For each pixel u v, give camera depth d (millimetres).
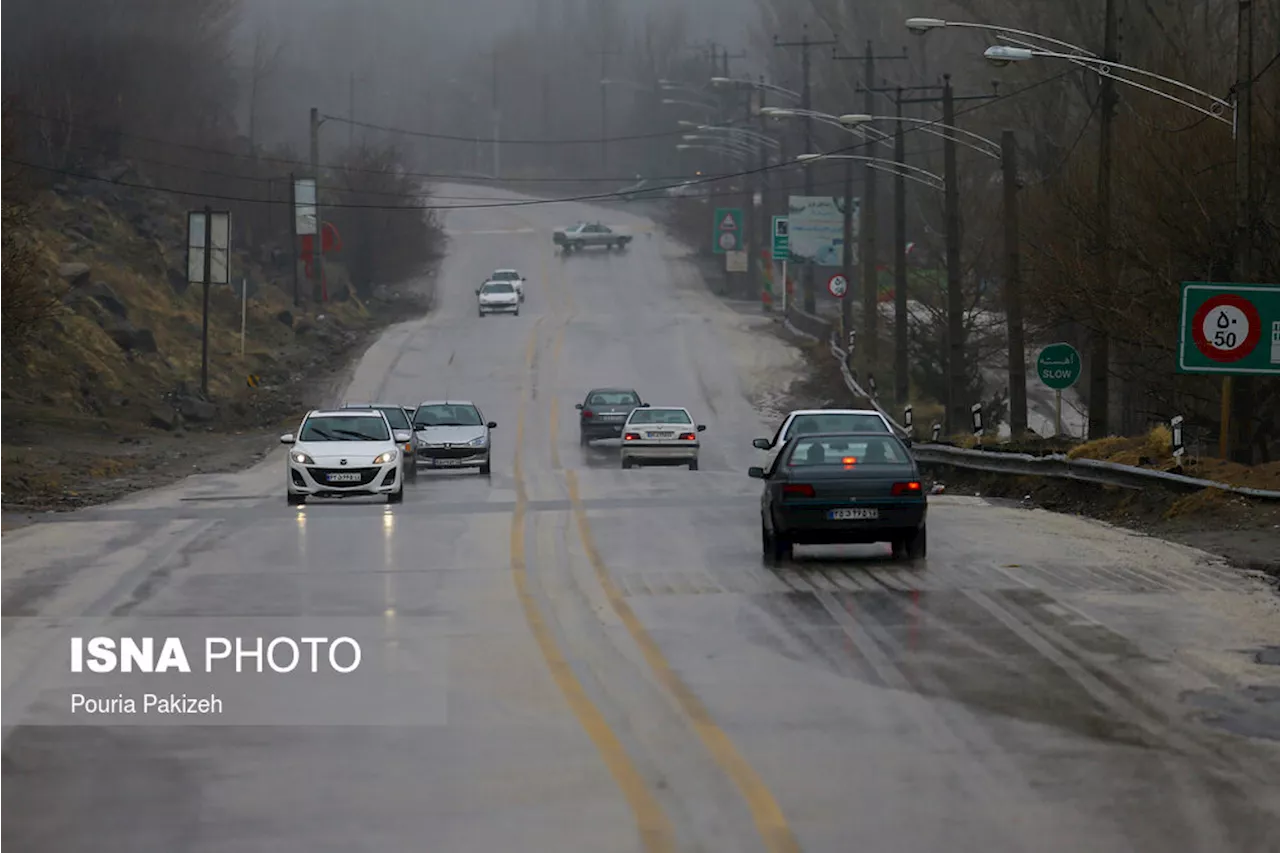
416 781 27188
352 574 53031
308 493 81938
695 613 44156
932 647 38594
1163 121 96188
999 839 23516
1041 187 125750
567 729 30719
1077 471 78375
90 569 54875
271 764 28484
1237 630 40000
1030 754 28469
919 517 53219
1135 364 105625
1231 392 74688
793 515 53031
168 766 28484
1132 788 26172
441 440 107250
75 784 27359
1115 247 94500
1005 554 55875
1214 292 65062
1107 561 53438
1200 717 31094
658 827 24203
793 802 25547
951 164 121438
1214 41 124375
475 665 37125
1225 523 62688
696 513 74188
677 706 32625
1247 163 70250
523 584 50156
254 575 52938
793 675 35594
